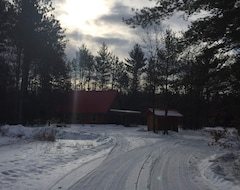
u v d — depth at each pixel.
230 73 12.41
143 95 76.25
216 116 17.14
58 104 63.03
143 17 13.38
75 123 62.19
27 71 40.16
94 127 49.06
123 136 31.03
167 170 12.62
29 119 46.47
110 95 64.25
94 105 62.56
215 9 12.45
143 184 9.94
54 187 9.17
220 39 12.59
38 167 12.03
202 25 12.47
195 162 15.17
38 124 43.69
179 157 16.70
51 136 23.36
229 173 11.95
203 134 38.78
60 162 13.63
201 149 21.34
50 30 40.25
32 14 38.44
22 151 16.41
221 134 22.42
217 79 12.89
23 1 38.47
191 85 14.02
